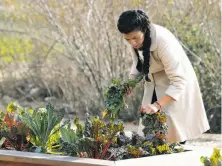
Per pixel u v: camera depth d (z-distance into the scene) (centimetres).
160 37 652
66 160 583
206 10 1221
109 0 1223
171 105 678
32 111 729
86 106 1305
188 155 622
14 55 1418
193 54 1199
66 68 1337
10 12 1391
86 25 1246
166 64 654
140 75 689
